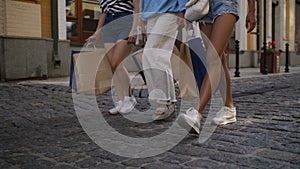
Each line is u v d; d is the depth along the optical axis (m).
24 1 8.91
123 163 2.35
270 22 17.69
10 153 2.60
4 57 8.43
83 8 10.93
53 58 9.59
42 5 9.43
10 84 7.76
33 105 4.95
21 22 8.85
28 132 3.27
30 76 8.91
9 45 8.50
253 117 3.83
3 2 8.55
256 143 2.75
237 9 3.22
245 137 2.94
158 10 3.62
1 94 6.12
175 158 2.43
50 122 3.73
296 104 4.77
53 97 5.74
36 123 3.69
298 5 20.75
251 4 3.55
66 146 2.77
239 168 2.20
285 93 6.14
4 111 4.46
